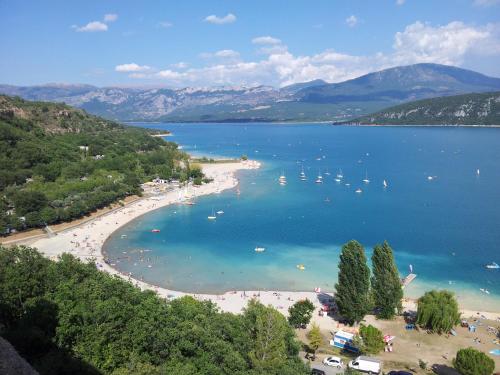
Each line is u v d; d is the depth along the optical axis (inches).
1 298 3535.9
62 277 4087.1
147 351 3132.4
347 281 5290.4
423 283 6648.6
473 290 6407.5
